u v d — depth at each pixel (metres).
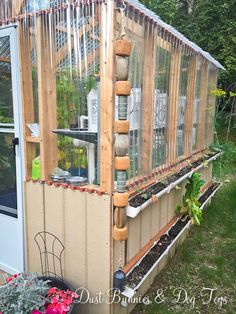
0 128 2.16
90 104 1.73
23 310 1.51
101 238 1.72
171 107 2.43
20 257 2.20
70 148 1.89
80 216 1.79
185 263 2.66
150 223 2.30
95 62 1.65
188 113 2.96
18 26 1.90
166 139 2.42
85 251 1.81
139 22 1.78
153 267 1.99
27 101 1.98
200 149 3.57
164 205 2.58
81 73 1.72
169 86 2.35
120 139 1.58
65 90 1.82
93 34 1.61
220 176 5.23
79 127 1.81
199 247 2.96
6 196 2.22
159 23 1.97
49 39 1.80
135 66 1.81
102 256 1.74
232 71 6.96
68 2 1.67
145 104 1.99
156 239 2.38
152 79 1.99
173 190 2.78
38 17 1.79
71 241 1.86
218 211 3.76
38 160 1.97
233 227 3.38
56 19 1.74
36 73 1.90
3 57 2.05
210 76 3.74
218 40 7.09
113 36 1.52
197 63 3.01
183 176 2.52
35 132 1.98
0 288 1.61
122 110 1.56
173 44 2.32
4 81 2.08
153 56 1.96
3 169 2.20
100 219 1.71
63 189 1.84
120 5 1.55
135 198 1.86
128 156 1.74
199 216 2.77
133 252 2.03
